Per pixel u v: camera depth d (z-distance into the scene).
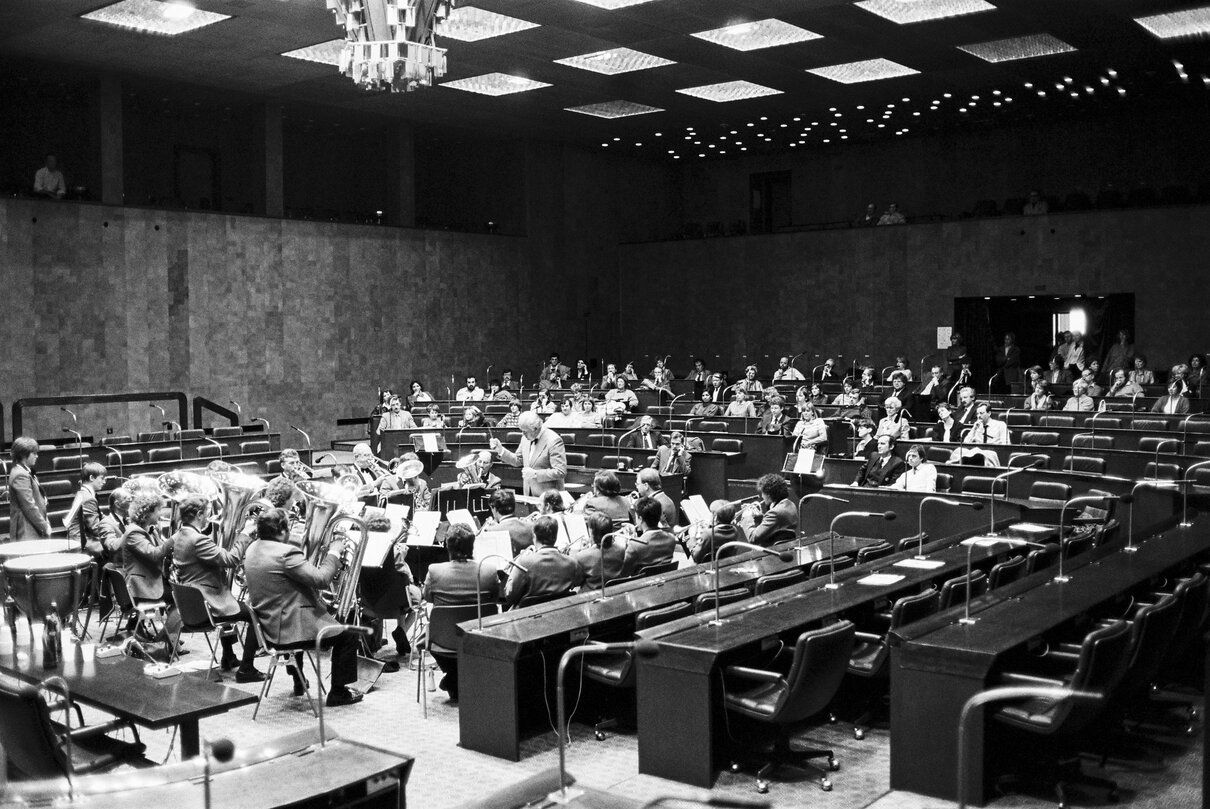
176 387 26.34
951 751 6.68
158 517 10.73
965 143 34.72
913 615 7.85
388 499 13.57
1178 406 21.31
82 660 7.30
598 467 19.67
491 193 35.03
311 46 22.55
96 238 24.89
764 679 6.95
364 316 30.16
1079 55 24.30
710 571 9.58
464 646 7.96
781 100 29.16
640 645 4.75
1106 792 6.71
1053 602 7.59
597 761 7.69
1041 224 29.09
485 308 33.25
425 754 7.93
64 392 24.44
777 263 33.72
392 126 31.58
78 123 27.98
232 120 31.17
